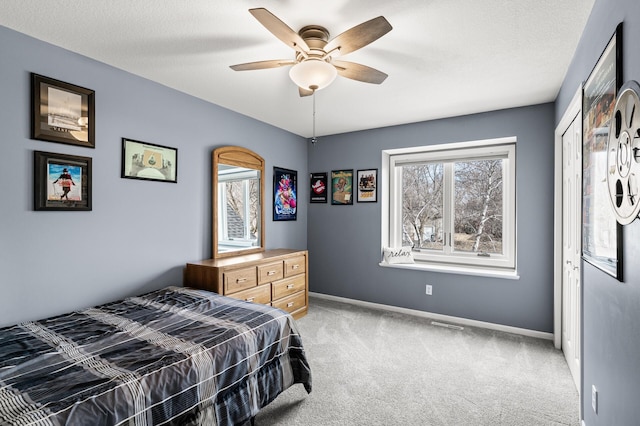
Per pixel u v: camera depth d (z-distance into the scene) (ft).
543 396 7.29
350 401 7.09
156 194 9.36
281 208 14.14
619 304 4.31
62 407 3.88
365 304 14.08
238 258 11.10
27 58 6.82
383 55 7.52
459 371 8.39
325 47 6.04
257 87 9.60
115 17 6.17
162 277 9.53
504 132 11.17
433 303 12.51
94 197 7.98
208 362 5.37
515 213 11.61
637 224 3.69
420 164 13.76
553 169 10.39
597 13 5.39
